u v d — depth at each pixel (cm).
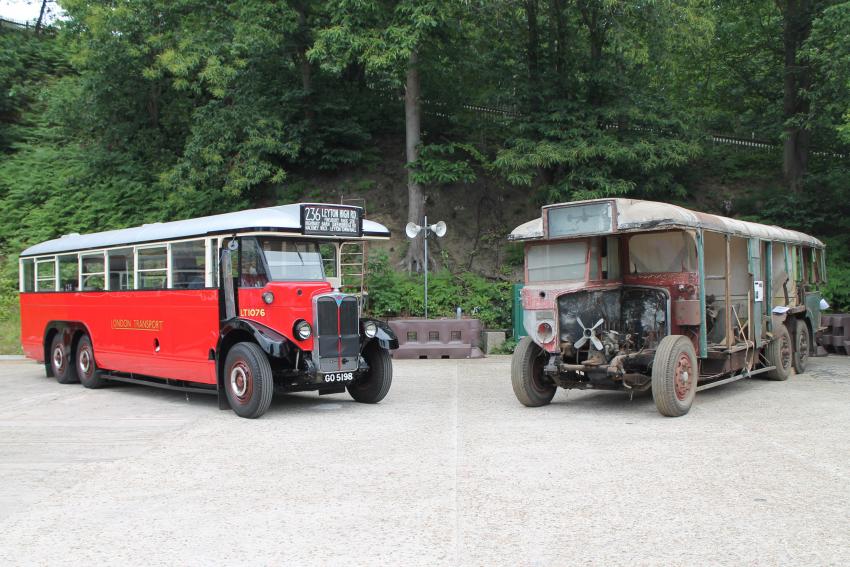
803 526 524
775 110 2362
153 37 2233
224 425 973
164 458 780
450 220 2333
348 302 1055
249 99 2298
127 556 489
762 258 1295
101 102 2539
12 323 2112
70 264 1472
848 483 634
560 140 2053
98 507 604
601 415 991
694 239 1012
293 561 473
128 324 1286
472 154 2316
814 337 1540
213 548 501
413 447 805
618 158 1953
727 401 1093
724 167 2566
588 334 1000
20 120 3045
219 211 2358
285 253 1083
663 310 1017
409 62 2059
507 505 585
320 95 2514
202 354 1116
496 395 1194
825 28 1869
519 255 2186
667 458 730
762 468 686
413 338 1761
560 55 2148
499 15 2050
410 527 536
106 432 937
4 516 584
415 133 2194
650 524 532
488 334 1864
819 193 2231
